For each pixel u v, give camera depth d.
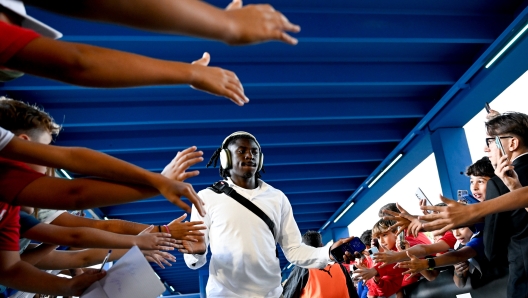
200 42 5.52
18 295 2.29
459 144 7.28
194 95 6.78
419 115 7.43
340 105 7.31
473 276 3.38
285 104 7.17
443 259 3.14
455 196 6.93
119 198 1.34
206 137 7.70
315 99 7.27
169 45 5.54
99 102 6.64
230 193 2.89
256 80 6.11
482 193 3.17
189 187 1.30
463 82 6.48
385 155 8.97
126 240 1.93
